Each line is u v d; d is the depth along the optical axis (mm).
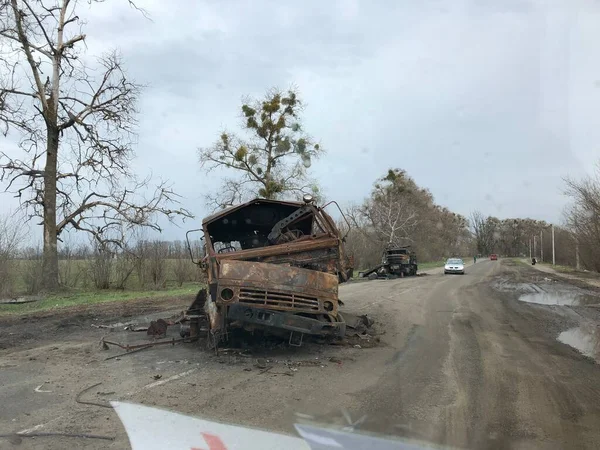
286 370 7230
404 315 13742
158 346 9117
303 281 7789
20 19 23781
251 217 9773
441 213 96250
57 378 6832
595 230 31797
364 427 4898
